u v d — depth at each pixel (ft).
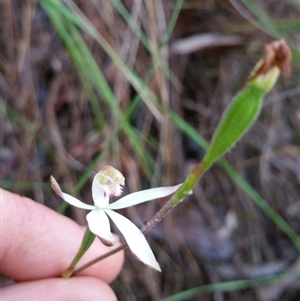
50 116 0.48
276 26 0.54
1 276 0.39
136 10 0.49
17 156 0.47
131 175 0.47
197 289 0.48
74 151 0.48
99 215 0.22
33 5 0.49
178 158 0.50
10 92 0.48
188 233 0.50
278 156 0.54
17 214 0.32
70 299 0.31
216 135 0.19
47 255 0.33
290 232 0.50
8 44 0.48
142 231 0.22
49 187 0.47
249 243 0.51
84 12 0.48
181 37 0.52
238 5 0.54
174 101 0.51
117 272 0.34
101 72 0.49
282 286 0.50
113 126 0.48
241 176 0.53
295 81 0.55
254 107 0.19
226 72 0.54
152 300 0.47
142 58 0.50
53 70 0.49
